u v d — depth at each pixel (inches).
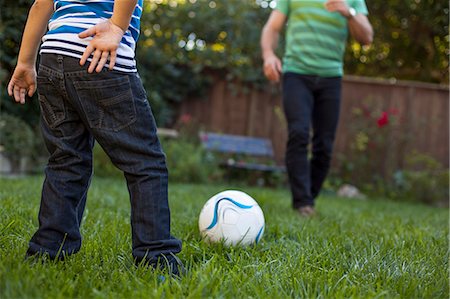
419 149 296.0
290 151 140.3
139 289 57.5
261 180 289.9
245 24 298.2
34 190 146.3
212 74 298.7
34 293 53.4
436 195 275.6
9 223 86.7
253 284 63.2
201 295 57.0
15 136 214.5
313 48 137.9
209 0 305.4
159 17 297.0
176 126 296.2
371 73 365.1
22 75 69.9
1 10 188.5
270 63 142.9
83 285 58.0
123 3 59.6
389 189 286.7
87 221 100.7
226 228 88.0
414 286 65.8
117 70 61.6
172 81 292.0
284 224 114.3
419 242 101.6
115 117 62.2
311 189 149.3
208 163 274.4
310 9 138.6
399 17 346.6
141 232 65.1
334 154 296.0
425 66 361.7
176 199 159.5
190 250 81.4
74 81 61.1
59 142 64.2
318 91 141.6
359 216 154.1
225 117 299.0
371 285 66.4
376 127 292.5
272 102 299.6
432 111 296.4
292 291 62.0
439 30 338.3
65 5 63.2
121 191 175.3
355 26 138.5
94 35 60.3
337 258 81.1
